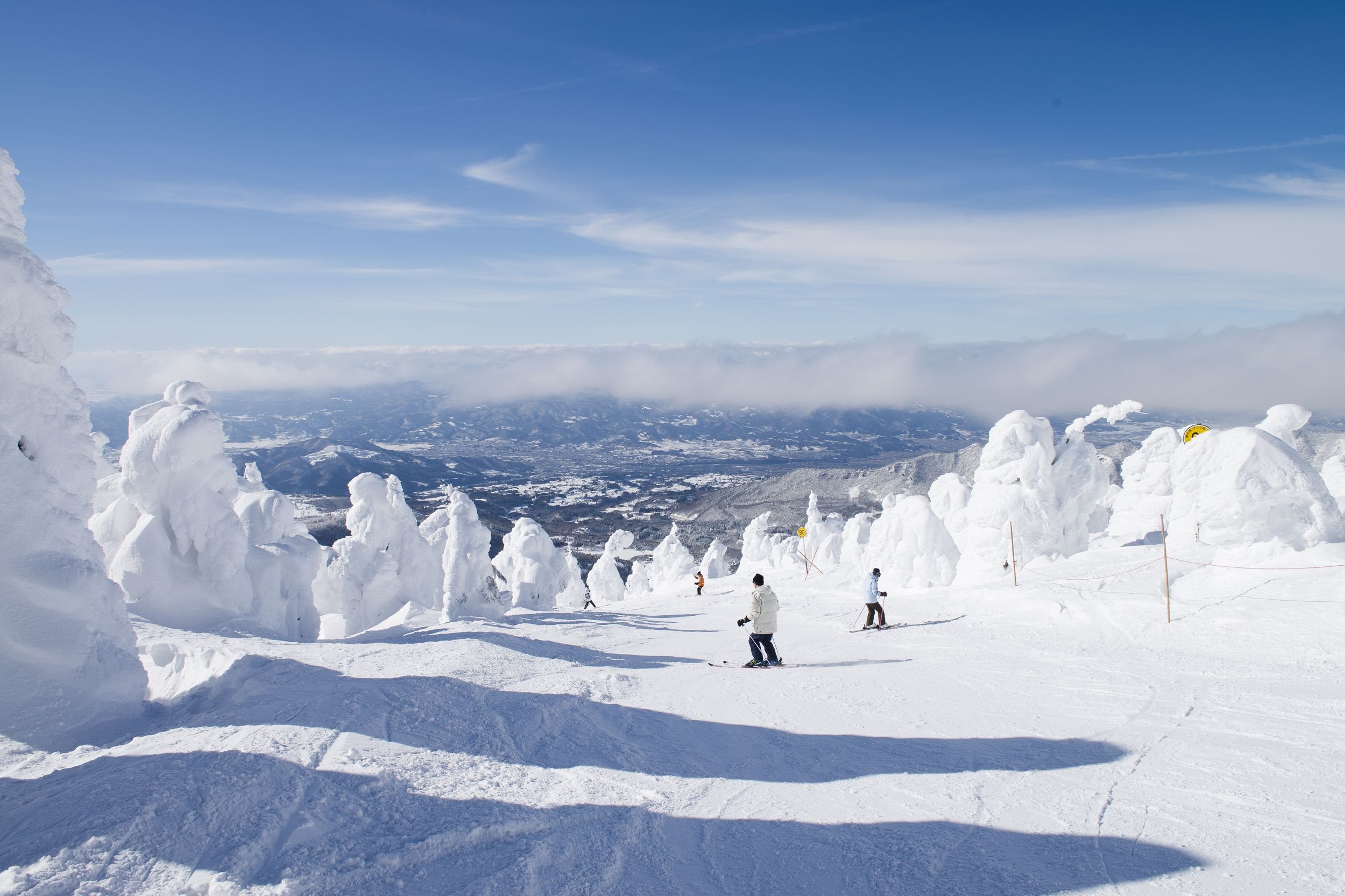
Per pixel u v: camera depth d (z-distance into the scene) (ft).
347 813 14.98
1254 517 40.42
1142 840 14.65
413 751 19.04
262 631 43.62
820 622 53.83
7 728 20.83
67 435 25.81
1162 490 72.02
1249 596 37.24
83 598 23.88
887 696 28.14
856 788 18.31
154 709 24.70
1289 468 39.91
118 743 21.20
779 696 28.73
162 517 44.45
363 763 17.60
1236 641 32.14
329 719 20.92
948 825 15.87
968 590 56.18
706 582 137.18
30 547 23.40
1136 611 39.09
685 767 20.03
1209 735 21.16
